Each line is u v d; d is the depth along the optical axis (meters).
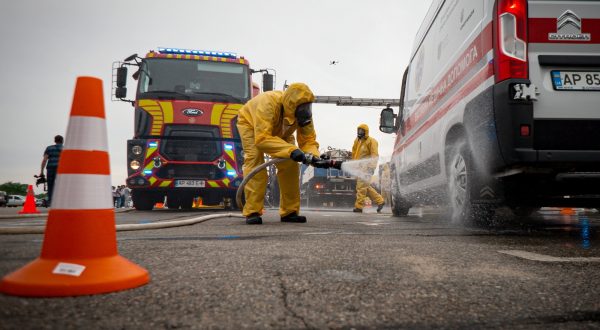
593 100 2.98
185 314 1.13
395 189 6.77
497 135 3.04
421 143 5.18
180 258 1.96
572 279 1.59
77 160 1.41
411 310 1.20
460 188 4.02
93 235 1.37
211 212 8.21
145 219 5.44
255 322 1.08
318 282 1.50
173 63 8.38
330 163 4.02
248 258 1.97
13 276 1.29
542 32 3.04
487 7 3.30
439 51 4.61
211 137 8.15
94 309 1.15
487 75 3.18
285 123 4.25
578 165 2.94
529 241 2.81
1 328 0.99
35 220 5.46
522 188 3.28
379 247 2.41
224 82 8.48
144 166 7.96
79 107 1.46
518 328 1.07
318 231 3.46
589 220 5.49
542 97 2.96
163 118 8.03
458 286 1.47
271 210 9.43
